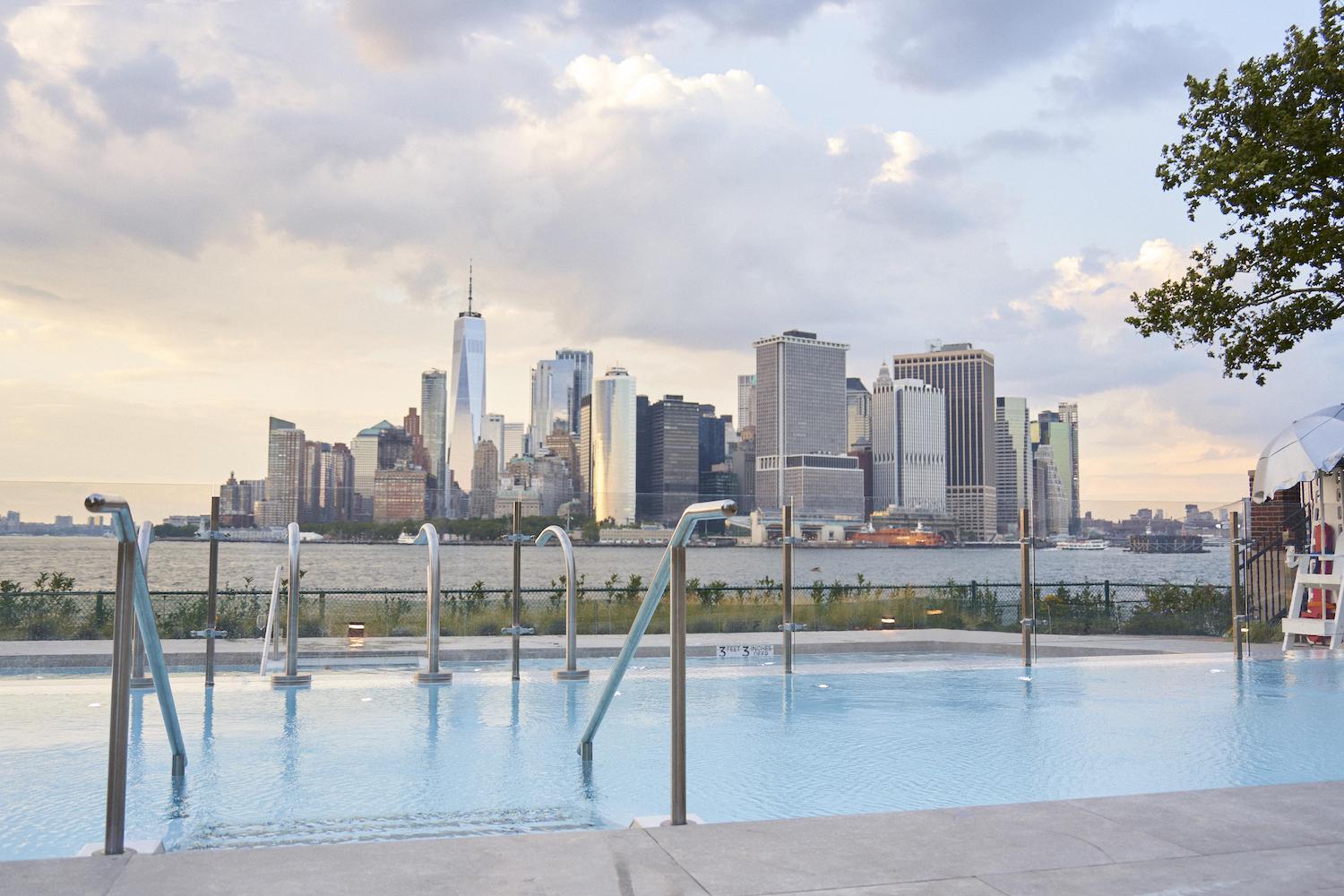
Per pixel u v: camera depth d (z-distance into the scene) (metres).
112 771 3.70
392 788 5.77
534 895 3.16
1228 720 8.23
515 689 9.59
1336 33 12.21
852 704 8.95
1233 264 13.34
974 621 16.88
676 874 3.39
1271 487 14.91
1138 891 3.26
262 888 3.20
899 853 3.64
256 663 12.12
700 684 10.16
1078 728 7.84
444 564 15.99
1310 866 3.51
